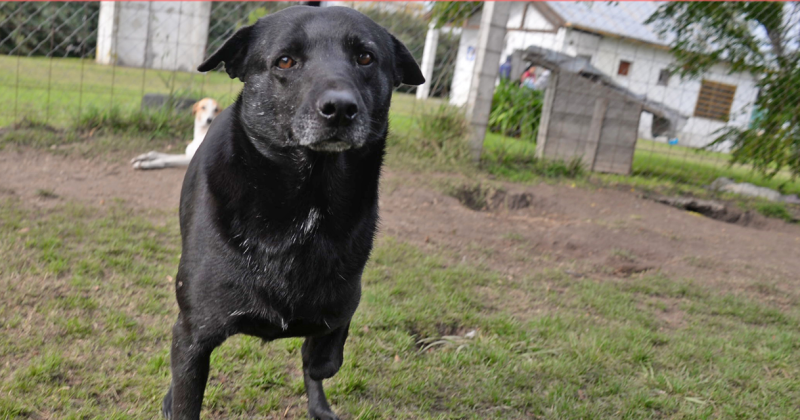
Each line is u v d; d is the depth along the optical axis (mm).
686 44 9500
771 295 4496
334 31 2143
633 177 8906
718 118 10445
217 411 2453
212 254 2021
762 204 7887
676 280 4574
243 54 2287
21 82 9688
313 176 2025
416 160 7125
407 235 4898
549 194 6738
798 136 8586
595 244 5262
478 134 7555
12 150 5641
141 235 4094
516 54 10414
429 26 9102
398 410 2600
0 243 3598
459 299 3734
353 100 1919
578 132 8758
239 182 2043
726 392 2926
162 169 5770
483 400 2734
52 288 3162
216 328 2041
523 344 3248
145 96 7203
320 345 2295
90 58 15164
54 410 2275
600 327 3549
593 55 17016
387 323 3283
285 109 2047
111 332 2842
